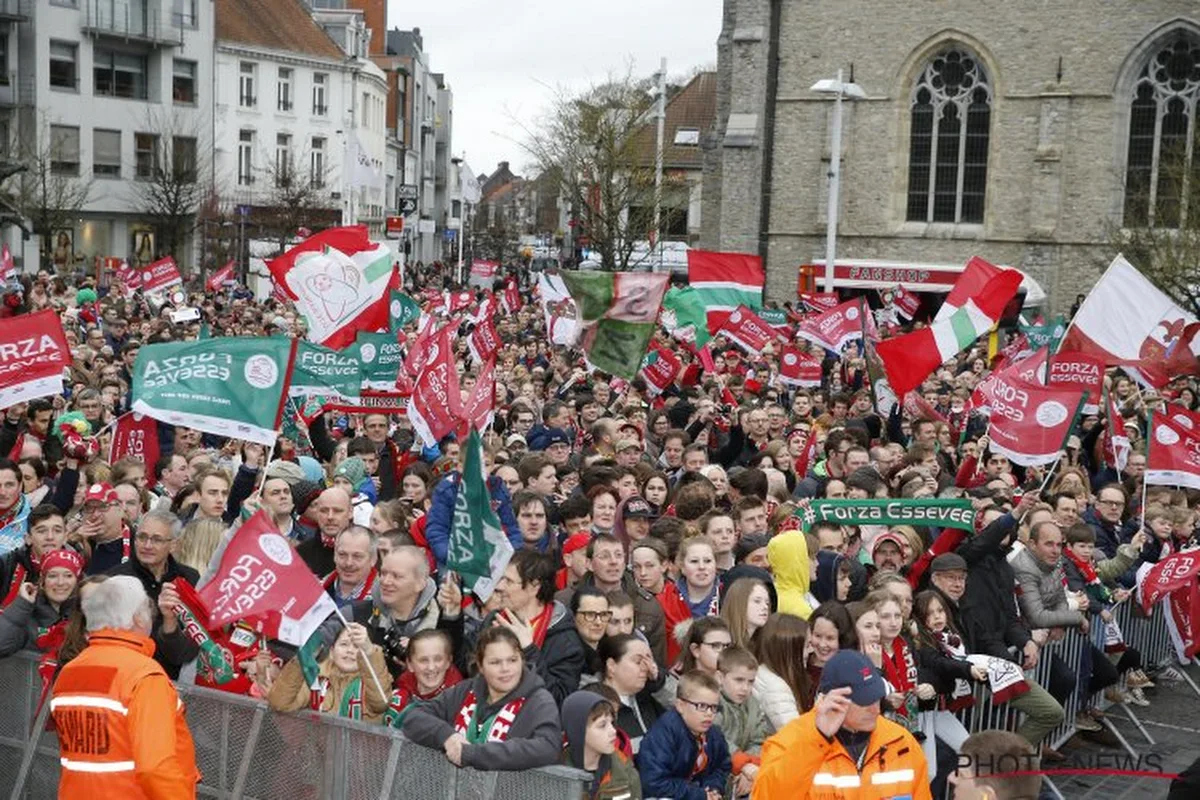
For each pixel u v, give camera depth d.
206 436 17.19
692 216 70.00
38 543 9.30
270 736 7.66
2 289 27.94
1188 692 14.26
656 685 9.08
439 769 7.14
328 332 15.74
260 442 10.13
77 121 61.06
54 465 13.83
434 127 110.44
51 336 12.82
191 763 6.91
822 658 8.84
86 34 60.91
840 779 6.54
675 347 29.56
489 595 8.07
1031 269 51.41
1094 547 13.58
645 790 7.55
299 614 7.46
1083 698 12.32
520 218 106.94
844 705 6.49
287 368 10.03
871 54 53.00
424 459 15.50
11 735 8.58
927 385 25.09
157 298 33.31
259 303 40.19
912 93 52.91
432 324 23.55
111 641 6.79
